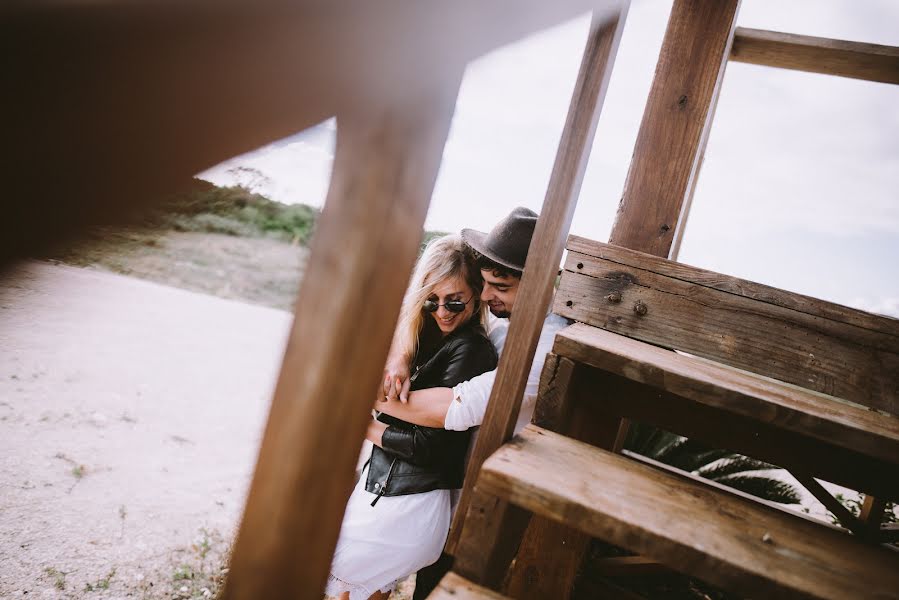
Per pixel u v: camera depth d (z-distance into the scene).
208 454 4.47
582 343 1.18
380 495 1.87
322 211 0.64
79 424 4.46
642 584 3.99
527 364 1.15
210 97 0.24
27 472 3.62
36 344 6.07
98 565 2.89
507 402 1.13
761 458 1.29
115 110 0.21
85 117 0.20
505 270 1.96
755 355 1.52
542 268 1.15
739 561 0.79
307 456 0.67
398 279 0.65
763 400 1.06
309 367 0.66
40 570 2.76
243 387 6.34
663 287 1.60
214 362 7.09
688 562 0.80
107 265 11.03
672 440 4.46
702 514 0.94
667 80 1.90
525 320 1.15
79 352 6.17
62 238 0.19
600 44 1.14
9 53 0.19
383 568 1.83
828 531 1.04
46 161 0.19
